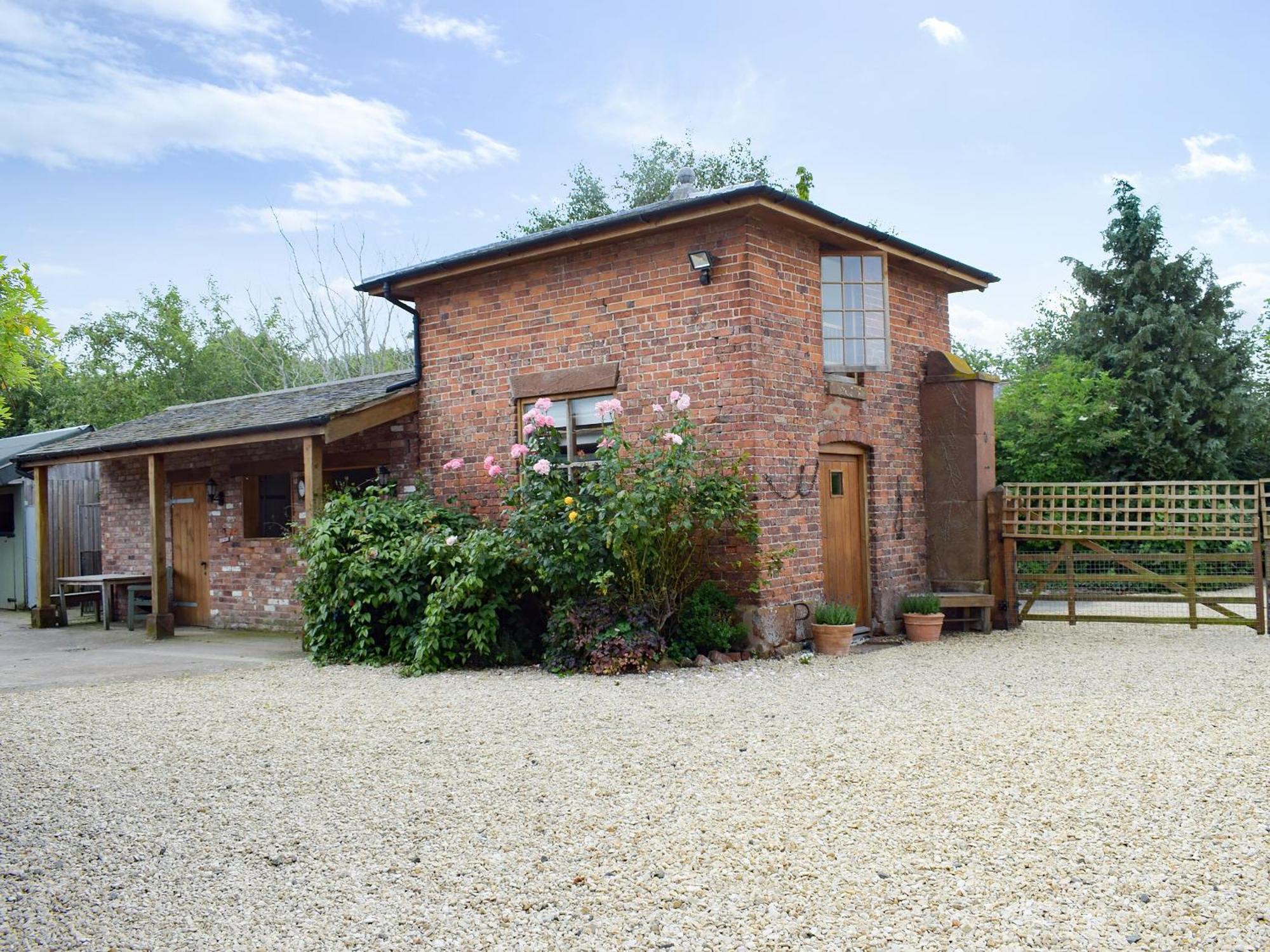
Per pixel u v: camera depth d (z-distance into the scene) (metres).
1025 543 15.97
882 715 6.66
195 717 7.31
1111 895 3.58
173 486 14.59
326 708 7.55
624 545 8.80
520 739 6.28
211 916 3.63
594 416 10.45
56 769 5.84
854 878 3.81
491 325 11.37
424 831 4.52
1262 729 6.03
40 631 14.38
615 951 3.27
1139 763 5.30
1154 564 16.03
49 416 30.23
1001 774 5.16
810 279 10.23
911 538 11.76
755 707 7.04
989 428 11.99
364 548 10.16
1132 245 21.27
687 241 9.70
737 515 9.18
